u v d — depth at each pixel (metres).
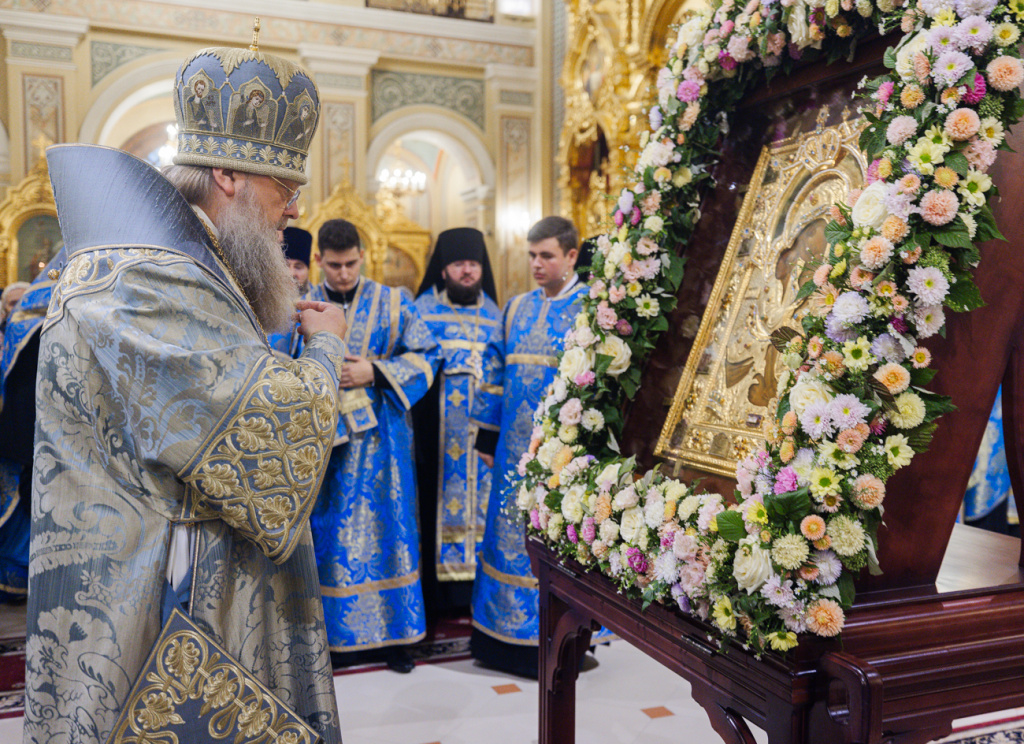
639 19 7.70
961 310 1.01
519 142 11.40
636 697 2.82
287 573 1.23
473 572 3.92
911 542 1.11
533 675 3.04
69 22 9.39
